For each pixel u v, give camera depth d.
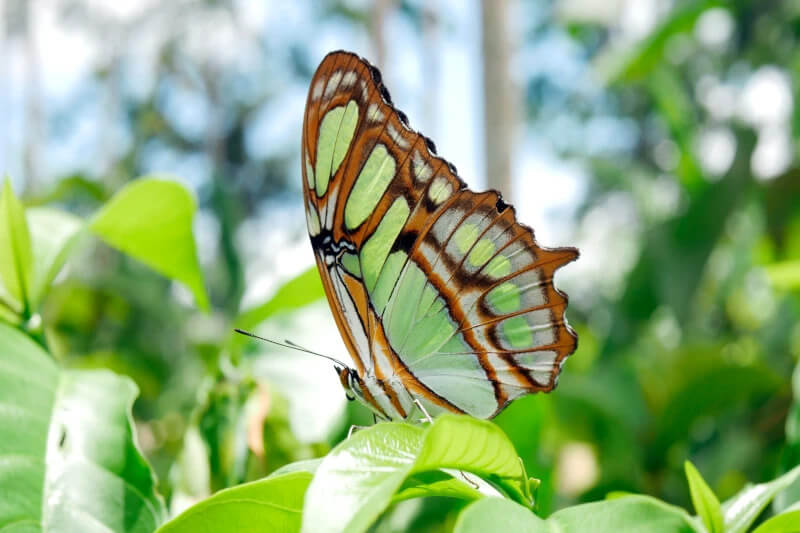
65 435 0.38
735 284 0.83
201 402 0.41
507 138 0.54
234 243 0.65
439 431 0.35
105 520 0.37
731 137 0.73
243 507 0.37
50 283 0.40
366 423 0.44
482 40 0.55
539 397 0.44
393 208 0.41
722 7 0.76
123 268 0.81
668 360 0.60
